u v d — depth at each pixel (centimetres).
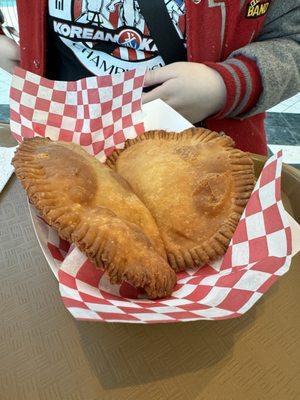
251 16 92
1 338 48
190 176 60
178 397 42
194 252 56
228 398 42
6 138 82
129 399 42
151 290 47
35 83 68
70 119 69
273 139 191
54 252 53
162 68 88
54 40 100
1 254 59
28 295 53
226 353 47
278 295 54
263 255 49
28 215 65
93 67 98
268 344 48
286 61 92
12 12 128
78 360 45
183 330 49
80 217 51
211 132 67
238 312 44
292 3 96
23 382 43
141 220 56
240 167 61
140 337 48
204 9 87
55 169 55
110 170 63
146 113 74
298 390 43
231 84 86
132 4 88
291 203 68
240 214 57
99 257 47
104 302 44
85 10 90
